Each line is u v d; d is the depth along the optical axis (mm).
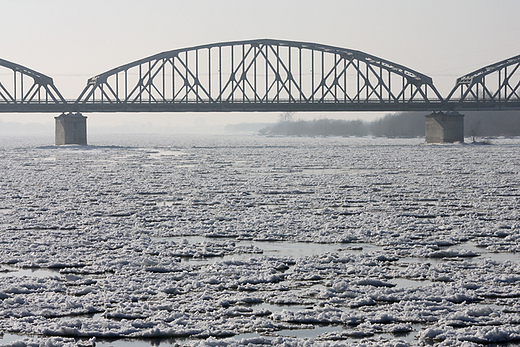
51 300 21922
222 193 55312
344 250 30172
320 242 32094
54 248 30422
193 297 22344
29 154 128375
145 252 29516
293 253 29516
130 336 18797
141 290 23016
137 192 55969
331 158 111312
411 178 69062
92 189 58469
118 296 22344
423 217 41000
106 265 26844
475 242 32031
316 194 54031
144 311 20797
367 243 31844
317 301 21922
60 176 73188
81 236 33531
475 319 19875
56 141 175000
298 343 17875
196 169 84875
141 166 91562
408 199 50312
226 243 31719
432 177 70312
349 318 19984
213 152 138875
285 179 68500
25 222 38500
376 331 19109
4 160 106750
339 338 18594
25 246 30844
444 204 46906
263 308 21312
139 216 41031
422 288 23031
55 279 24734
